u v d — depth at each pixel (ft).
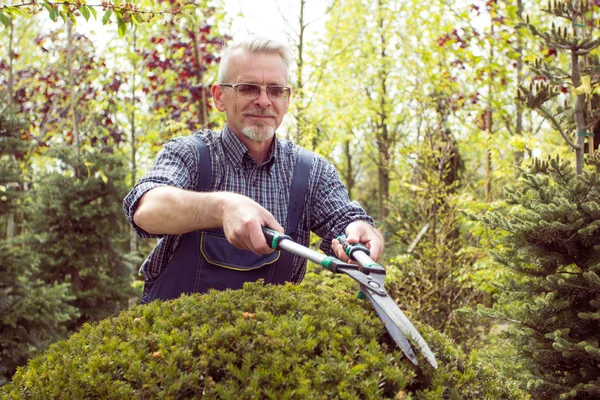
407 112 41.37
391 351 4.37
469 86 24.91
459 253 18.38
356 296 5.07
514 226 9.16
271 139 6.75
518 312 9.00
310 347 4.16
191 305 4.87
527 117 24.61
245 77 6.30
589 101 10.45
